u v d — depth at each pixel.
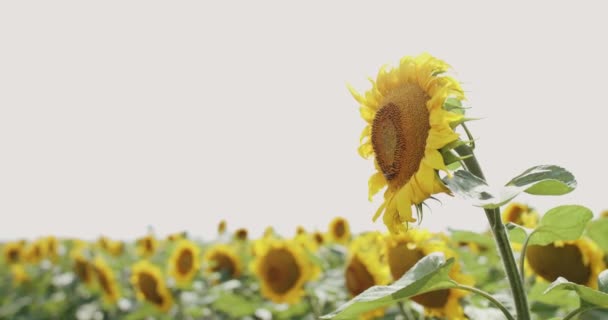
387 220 1.70
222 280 4.61
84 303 6.87
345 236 5.86
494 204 1.53
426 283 1.58
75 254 6.86
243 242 6.92
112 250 8.24
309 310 3.82
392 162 1.74
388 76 1.79
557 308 2.35
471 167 1.66
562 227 1.80
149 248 7.02
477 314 1.88
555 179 1.59
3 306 7.54
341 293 3.66
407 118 1.71
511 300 1.92
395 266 2.43
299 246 3.79
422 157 1.68
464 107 1.65
